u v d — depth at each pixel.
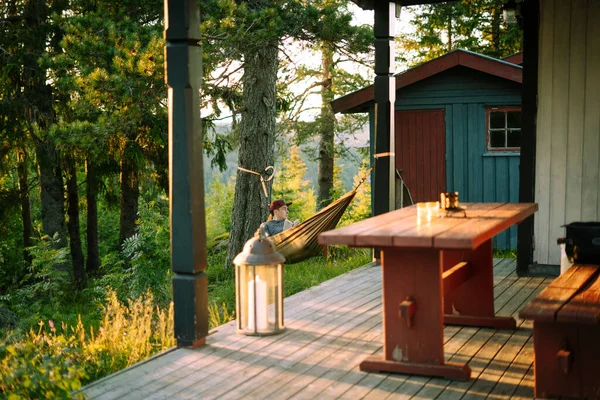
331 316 5.23
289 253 6.36
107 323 5.45
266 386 3.74
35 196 17.23
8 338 4.12
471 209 4.72
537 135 6.69
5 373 3.54
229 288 9.06
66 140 9.75
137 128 11.23
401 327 3.94
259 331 4.71
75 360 4.73
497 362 4.13
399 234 3.54
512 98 10.41
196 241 4.38
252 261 4.64
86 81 9.47
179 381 3.83
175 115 4.32
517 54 11.30
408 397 3.57
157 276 8.52
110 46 9.58
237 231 11.27
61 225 13.34
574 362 3.52
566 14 6.46
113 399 3.57
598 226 4.90
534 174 6.71
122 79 9.19
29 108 12.22
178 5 4.24
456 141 10.78
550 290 3.95
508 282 6.46
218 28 9.46
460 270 4.65
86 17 9.98
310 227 6.25
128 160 12.43
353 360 4.17
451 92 10.76
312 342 4.54
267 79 11.09
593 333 3.48
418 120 10.98
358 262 8.82
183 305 4.40
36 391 3.43
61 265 13.39
